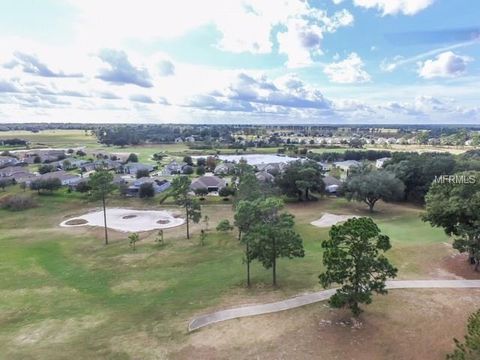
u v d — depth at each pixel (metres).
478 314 18.52
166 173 122.75
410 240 45.69
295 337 23.94
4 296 33.38
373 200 67.06
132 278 37.31
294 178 76.44
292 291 31.44
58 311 30.08
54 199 80.00
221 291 32.53
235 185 83.19
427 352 22.11
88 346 24.28
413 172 74.19
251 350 22.72
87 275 38.66
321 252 42.84
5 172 110.81
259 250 32.50
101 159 149.62
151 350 23.41
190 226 59.53
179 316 28.08
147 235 54.94
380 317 26.17
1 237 55.47
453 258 38.03
